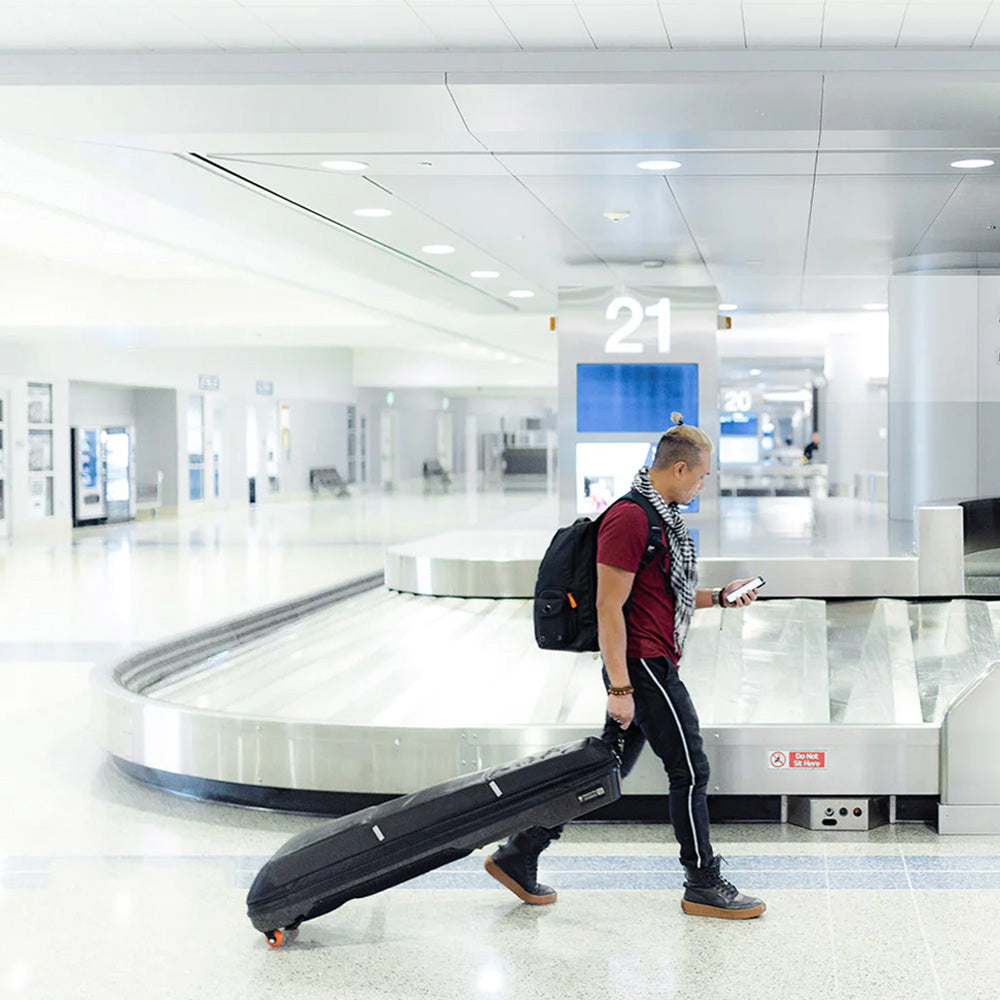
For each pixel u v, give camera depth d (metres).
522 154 7.05
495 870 4.18
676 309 11.91
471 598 10.32
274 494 33.22
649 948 3.76
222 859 4.70
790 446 14.72
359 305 18.20
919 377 11.01
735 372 14.70
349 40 5.88
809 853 4.67
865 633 7.92
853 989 3.45
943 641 7.64
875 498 13.92
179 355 27.41
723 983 3.50
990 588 8.80
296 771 5.25
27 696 7.95
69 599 12.95
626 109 6.20
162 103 6.23
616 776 3.90
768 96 6.02
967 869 4.45
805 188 8.00
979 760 4.86
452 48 5.98
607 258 10.81
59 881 4.45
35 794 5.64
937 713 6.27
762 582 4.27
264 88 6.04
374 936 3.90
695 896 4.03
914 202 8.49
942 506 9.59
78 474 24.08
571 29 5.69
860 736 4.96
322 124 6.45
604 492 12.02
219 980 3.58
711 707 6.34
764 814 5.11
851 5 5.30
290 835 5.01
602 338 12.04
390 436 43.84
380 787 5.16
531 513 24.48
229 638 8.70
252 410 31.66
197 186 8.05
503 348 27.08
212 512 28.81
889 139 6.62
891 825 5.04
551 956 3.71
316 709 6.66
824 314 13.78
